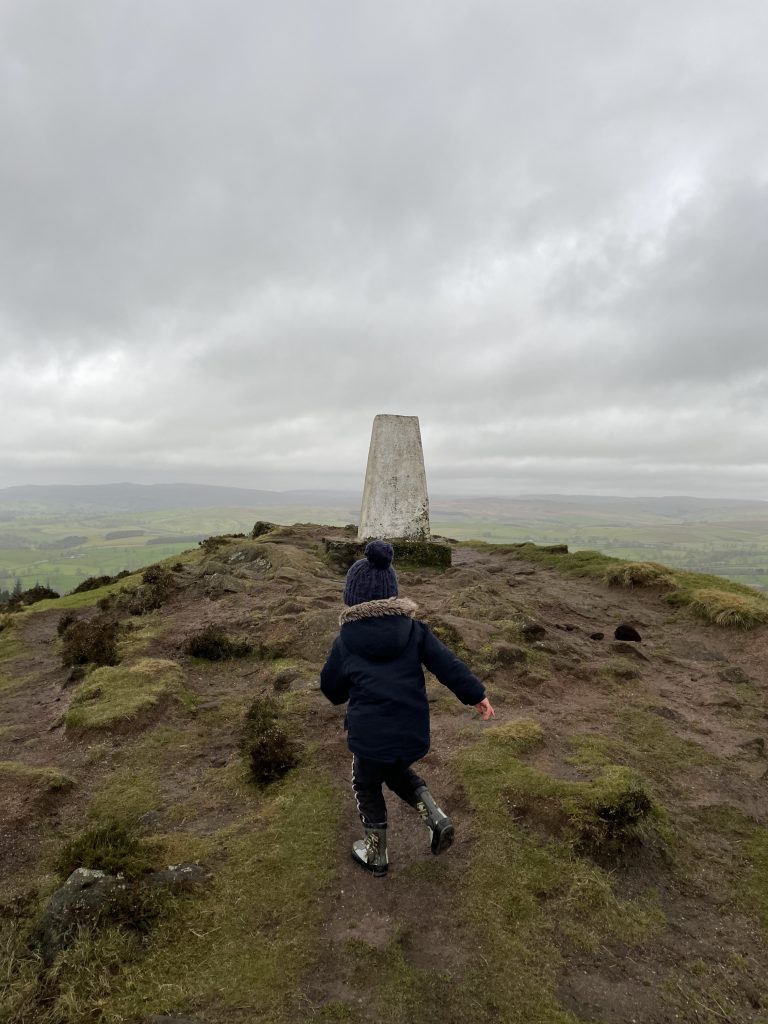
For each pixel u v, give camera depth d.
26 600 18.92
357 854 3.54
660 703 6.13
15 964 2.86
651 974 2.85
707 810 4.23
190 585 11.80
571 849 3.60
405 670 3.32
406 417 14.83
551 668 6.88
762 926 3.19
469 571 12.95
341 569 13.65
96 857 3.46
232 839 3.80
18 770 4.75
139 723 5.76
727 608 9.11
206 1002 2.64
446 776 4.46
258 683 6.89
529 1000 2.67
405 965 2.82
